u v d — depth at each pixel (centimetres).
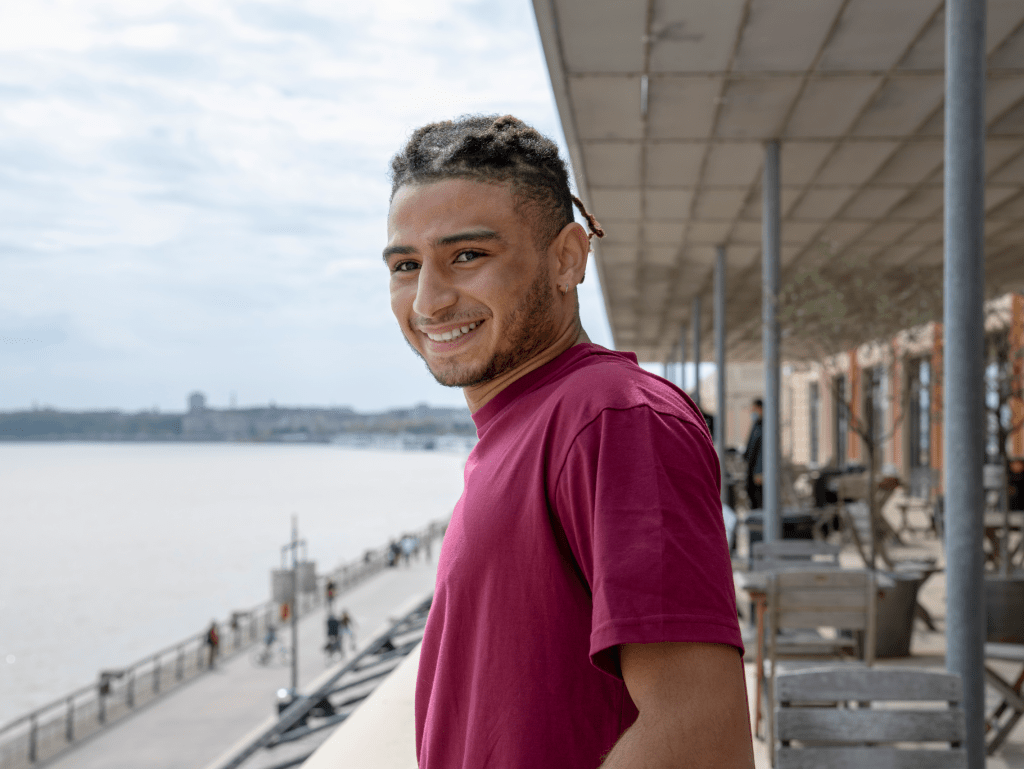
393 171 91
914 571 599
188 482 17450
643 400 72
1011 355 677
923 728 245
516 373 88
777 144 798
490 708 75
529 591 75
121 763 1738
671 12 566
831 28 585
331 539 7231
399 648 661
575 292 94
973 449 319
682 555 65
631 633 63
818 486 1323
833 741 247
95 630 3809
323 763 269
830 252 713
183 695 2269
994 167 837
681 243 1217
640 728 63
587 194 971
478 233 83
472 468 88
